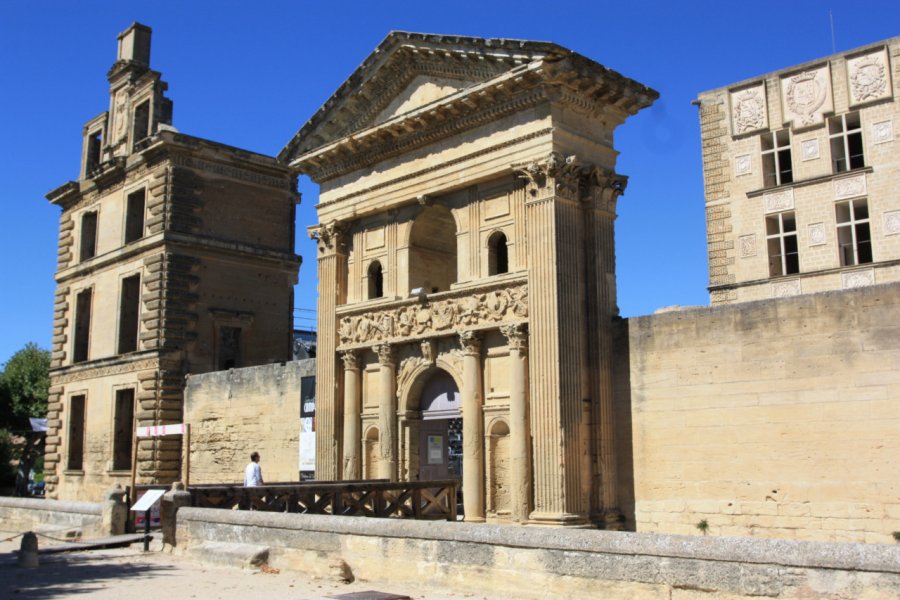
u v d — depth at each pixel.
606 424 28.56
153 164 49.25
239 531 21.36
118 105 54.81
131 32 54.88
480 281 30.19
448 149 31.77
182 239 47.69
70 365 54.47
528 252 28.86
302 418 39.94
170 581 18.98
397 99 34.06
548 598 15.00
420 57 32.41
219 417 44.62
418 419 33.00
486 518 29.47
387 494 27.52
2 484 75.56
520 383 28.64
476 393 30.08
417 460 32.78
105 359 50.72
